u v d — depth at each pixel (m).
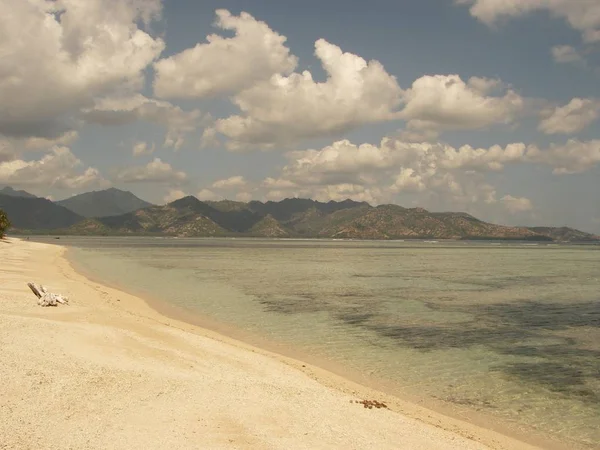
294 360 28.81
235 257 148.88
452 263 129.25
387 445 16.41
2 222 180.88
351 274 89.38
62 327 27.28
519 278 84.19
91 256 137.50
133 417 16.55
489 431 19.47
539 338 36.44
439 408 21.91
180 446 14.66
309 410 19.03
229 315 43.94
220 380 21.69
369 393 23.27
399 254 190.38
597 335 37.56
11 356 20.66
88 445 14.22
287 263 121.56
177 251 188.38
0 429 14.61
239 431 16.20
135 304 46.31
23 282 52.47
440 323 41.84
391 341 34.91
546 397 23.59
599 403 22.89
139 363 22.64
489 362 29.69
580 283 76.06
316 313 45.78
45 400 17.03
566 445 18.50
